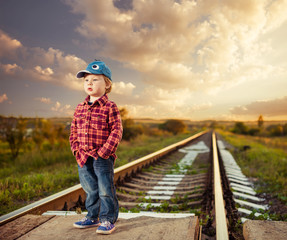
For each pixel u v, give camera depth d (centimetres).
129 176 628
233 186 595
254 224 252
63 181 559
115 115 238
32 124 1089
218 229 258
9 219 278
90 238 227
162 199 473
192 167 853
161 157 1024
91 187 242
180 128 3653
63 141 1139
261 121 6575
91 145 230
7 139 1012
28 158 923
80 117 239
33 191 475
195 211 386
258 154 1147
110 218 236
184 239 215
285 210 435
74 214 320
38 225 267
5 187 486
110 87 257
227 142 2228
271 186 609
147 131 2647
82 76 249
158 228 241
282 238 223
